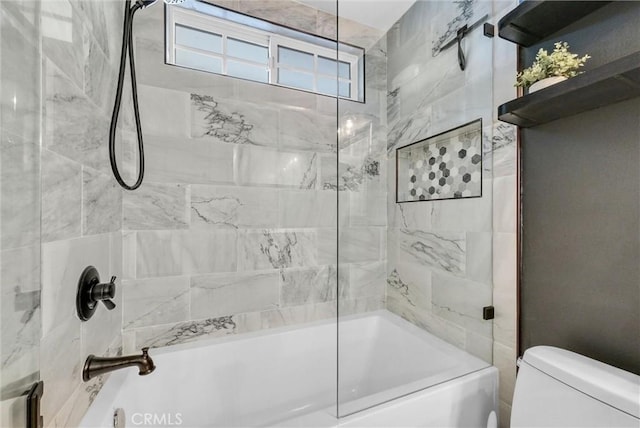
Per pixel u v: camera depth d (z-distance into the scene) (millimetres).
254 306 1645
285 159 1715
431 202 1630
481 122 1380
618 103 907
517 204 1211
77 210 857
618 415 689
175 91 1479
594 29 966
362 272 1800
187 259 1498
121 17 1265
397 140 1832
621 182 895
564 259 1050
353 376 1624
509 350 1250
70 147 812
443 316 1551
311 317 1777
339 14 1773
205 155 1535
